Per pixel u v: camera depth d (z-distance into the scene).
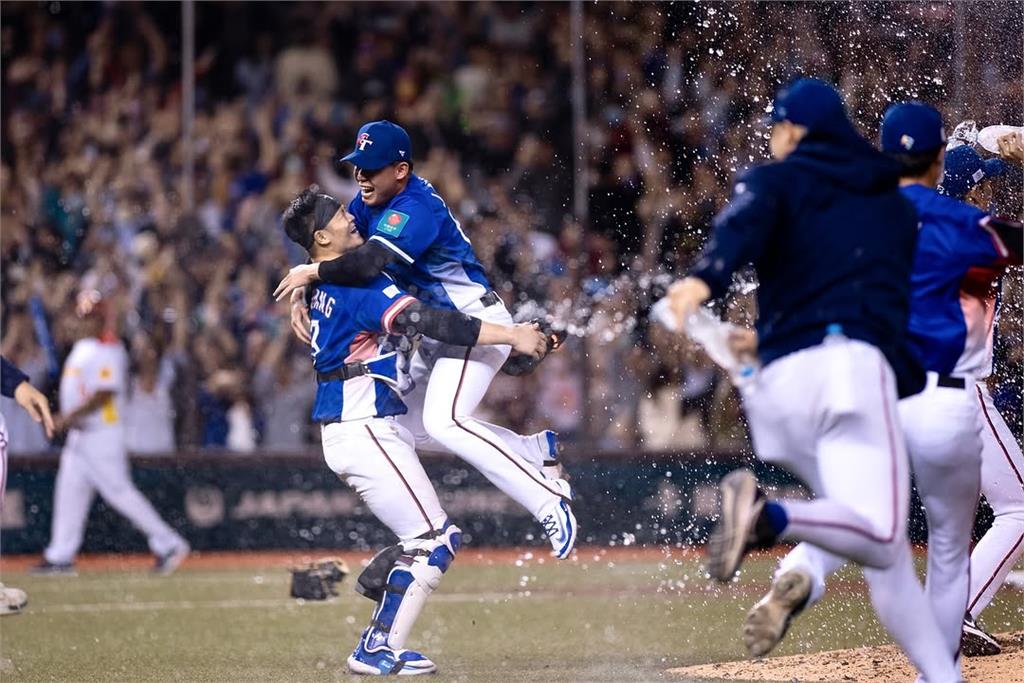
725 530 14.49
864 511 14.84
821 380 14.82
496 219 53.25
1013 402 24.67
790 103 15.70
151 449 47.44
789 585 15.02
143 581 39.72
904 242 15.51
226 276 50.25
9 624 30.16
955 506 17.77
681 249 49.72
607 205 52.78
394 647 22.06
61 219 52.59
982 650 21.98
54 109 58.06
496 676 21.75
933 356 17.41
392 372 22.22
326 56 61.03
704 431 47.62
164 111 59.19
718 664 22.52
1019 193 24.17
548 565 42.06
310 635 27.83
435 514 22.22
